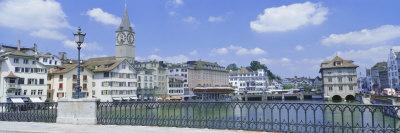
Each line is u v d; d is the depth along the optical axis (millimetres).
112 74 107062
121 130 17125
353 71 129250
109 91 105500
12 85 85062
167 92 149875
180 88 157625
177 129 17312
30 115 21797
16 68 86688
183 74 179875
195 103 18078
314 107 15523
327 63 134750
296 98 165750
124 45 156375
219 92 164750
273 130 16141
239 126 16953
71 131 16953
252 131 16359
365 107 14734
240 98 159750
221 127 17312
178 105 18516
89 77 106625
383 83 170750
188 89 176250
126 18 160375
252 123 16656
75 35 20484
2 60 85500
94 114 19703
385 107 14430
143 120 19156
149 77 140125
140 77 134500
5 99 83875
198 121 17938
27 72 89062
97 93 107000
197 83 188500
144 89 132250
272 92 189625
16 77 85688
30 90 89438
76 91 20641
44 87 92812
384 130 14406
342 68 130125
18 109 22312
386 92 108750
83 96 21703
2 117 22875
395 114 14305
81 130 17234
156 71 144625
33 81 90250
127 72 113000
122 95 110312
